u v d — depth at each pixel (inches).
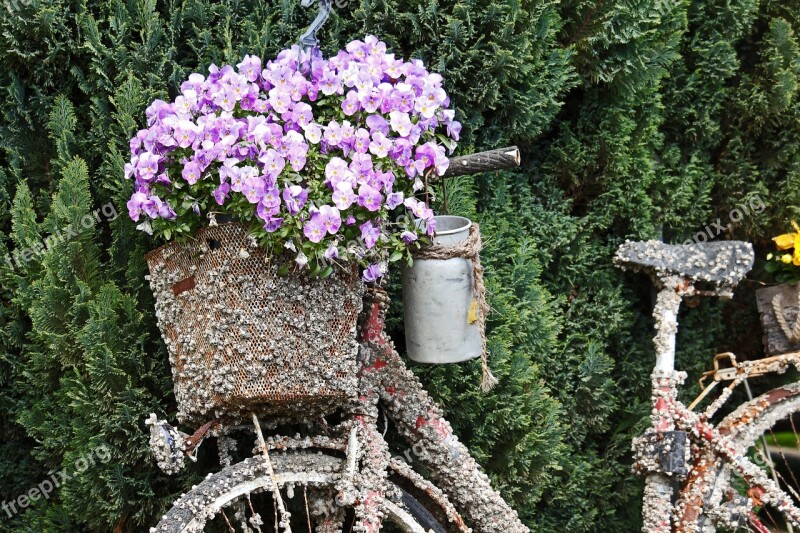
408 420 92.2
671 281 113.4
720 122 134.3
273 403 81.5
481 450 108.3
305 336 79.7
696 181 131.0
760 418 114.0
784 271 121.3
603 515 125.2
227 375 79.2
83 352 92.6
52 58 93.9
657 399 109.5
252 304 78.5
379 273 82.6
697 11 128.1
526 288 110.7
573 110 119.6
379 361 90.7
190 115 79.9
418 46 102.7
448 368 104.8
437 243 86.0
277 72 80.6
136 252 94.0
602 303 122.3
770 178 134.9
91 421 91.7
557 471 118.6
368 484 85.7
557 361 118.6
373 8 99.7
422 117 83.9
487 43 101.8
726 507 110.0
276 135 76.9
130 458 93.5
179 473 97.8
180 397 84.0
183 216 79.8
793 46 129.3
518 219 113.1
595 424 122.0
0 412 101.8
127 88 92.0
